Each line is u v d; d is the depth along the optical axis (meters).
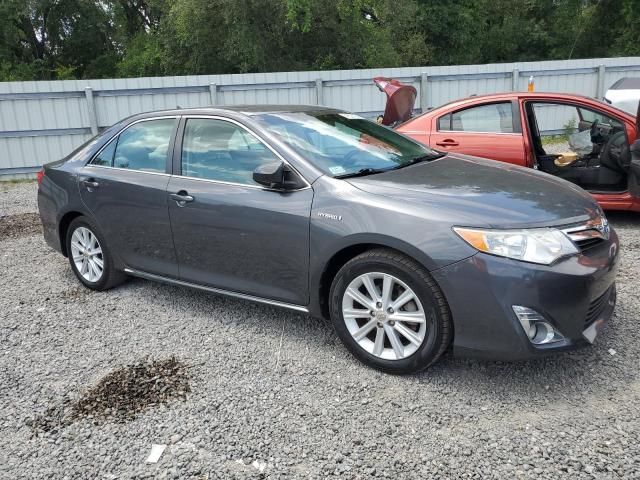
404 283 3.08
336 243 3.25
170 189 4.03
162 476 2.56
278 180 3.41
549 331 2.88
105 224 4.52
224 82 12.54
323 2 20.14
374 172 3.66
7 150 11.77
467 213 3.01
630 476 2.40
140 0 28.55
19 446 2.81
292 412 2.97
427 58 25.17
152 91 12.27
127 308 4.45
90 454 2.73
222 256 3.82
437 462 2.55
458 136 6.59
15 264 5.81
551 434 2.70
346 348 3.45
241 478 2.52
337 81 13.10
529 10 31.06
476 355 2.97
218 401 3.10
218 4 19.59
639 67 14.18
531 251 2.86
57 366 3.59
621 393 2.99
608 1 28.83
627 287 4.38
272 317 4.15
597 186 6.00
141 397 3.18
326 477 2.50
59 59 27.16
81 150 4.86
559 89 14.15
